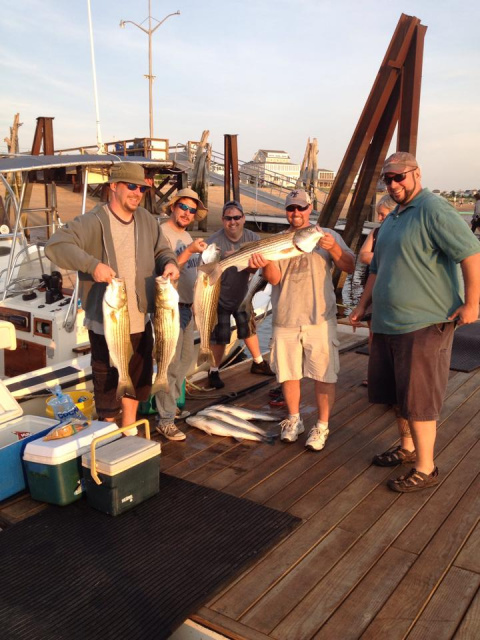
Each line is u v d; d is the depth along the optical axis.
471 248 3.04
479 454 4.07
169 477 3.71
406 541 2.99
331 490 3.56
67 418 3.57
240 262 3.58
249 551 2.85
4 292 6.46
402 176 3.23
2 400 3.86
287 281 3.98
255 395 5.46
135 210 3.59
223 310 5.58
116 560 2.79
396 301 3.31
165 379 3.47
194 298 3.61
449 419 4.74
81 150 11.61
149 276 3.59
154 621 2.35
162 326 3.36
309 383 5.77
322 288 3.95
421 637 2.30
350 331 8.02
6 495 3.44
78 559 2.79
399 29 10.41
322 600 2.53
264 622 2.38
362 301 3.96
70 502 3.35
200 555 2.82
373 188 11.82
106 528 3.09
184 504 3.35
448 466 3.87
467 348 6.83
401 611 2.45
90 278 3.49
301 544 2.97
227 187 19.02
